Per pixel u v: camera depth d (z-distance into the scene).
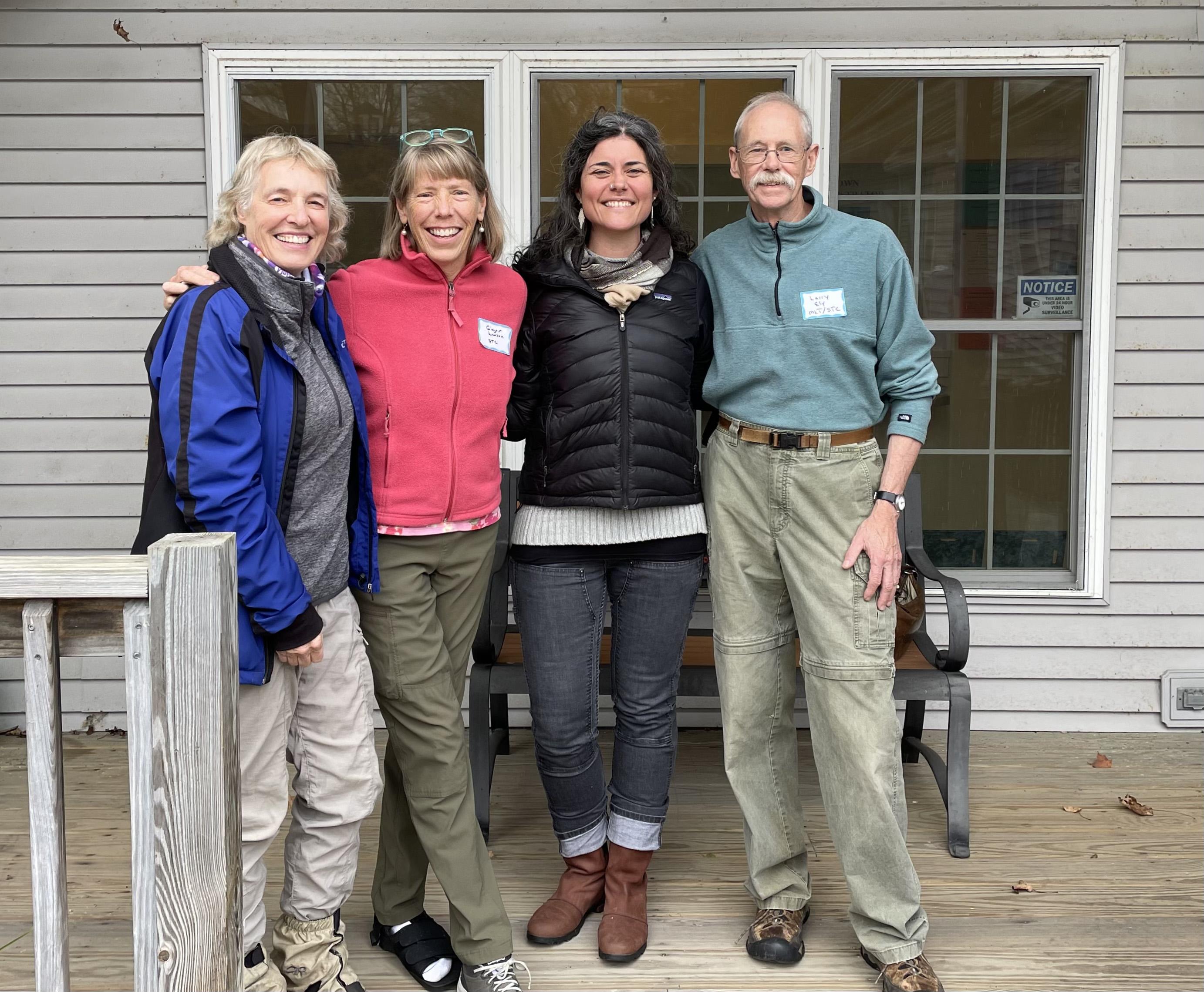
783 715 2.42
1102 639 3.70
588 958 2.36
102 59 3.55
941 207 3.61
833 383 2.22
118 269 3.63
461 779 2.17
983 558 3.75
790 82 3.55
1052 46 3.50
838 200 3.61
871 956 2.30
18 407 3.68
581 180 2.25
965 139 3.59
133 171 3.60
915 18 3.51
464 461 2.12
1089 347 3.61
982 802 3.16
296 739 2.03
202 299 1.75
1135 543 3.67
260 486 1.75
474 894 2.14
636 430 2.24
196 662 1.36
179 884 1.38
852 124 3.59
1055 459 3.71
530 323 2.30
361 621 2.15
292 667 1.92
